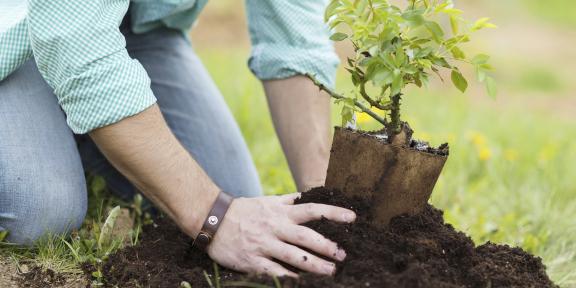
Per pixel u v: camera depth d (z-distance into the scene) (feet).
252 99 14.57
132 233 7.38
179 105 8.71
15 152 6.63
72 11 5.65
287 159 7.84
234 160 8.68
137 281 6.01
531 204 10.45
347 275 5.51
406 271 5.37
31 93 7.06
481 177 12.37
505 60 33.32
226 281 5.79
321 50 7.73
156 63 8.74
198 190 6.01
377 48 5.46
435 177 5.80
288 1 7.58
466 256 5.81
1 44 6.49
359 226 5.79
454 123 15.89
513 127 17.67
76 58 5.66
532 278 5.89
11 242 6.73
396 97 5.64
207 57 22.48
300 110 7.67
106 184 8.63
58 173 6.81
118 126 5.75
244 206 6.00
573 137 17.30
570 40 39.83
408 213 5.90
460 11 5.55
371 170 5.79
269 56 7.68
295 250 5.66
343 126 5.90
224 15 31.50
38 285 6.28
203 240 6.00
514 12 44.34
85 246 6.91
